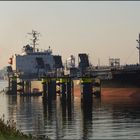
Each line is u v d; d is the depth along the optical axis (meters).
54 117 94.00
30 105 134.75
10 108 123.69
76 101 144.50
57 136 66.06
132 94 133.00
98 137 64.62
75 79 157.62
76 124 80.19
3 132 44.09
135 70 130.62
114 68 139.50
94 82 146.25
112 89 139.50
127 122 80.50
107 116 91.81
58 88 177.25
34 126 77.94
